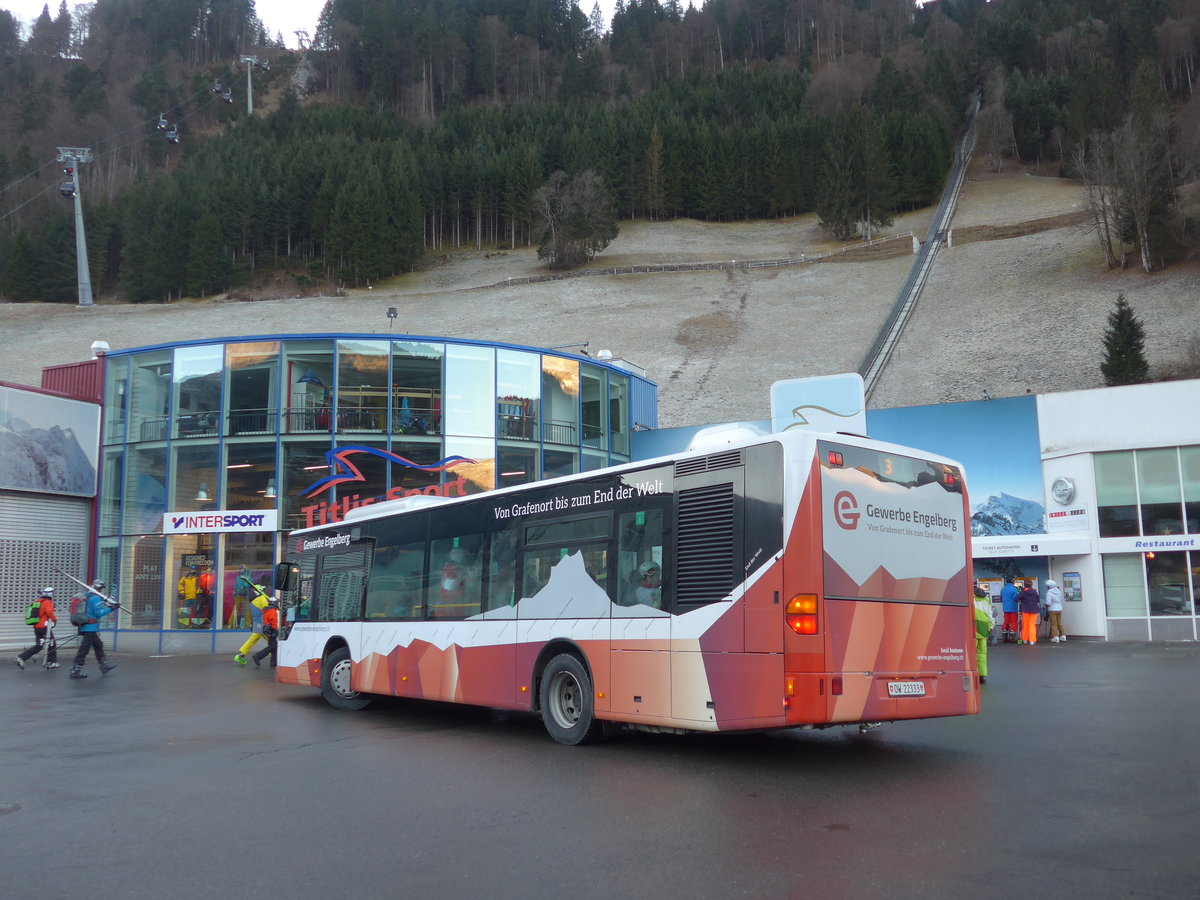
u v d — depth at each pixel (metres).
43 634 21.88
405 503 14.39
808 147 148.50
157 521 29.72
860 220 128.62
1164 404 27.45
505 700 11.76
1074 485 28.64
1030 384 56.84
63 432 29.61
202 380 30.14
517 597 11.86
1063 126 144.00
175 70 196.00
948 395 57.03
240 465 29.61
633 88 194.75
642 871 5.64
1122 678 15.99
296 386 29.92
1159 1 158.88
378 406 30.11
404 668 13.59
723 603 9.25
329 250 125.94
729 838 6.34
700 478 9.72
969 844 6.04
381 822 7.07
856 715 8.77
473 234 148.12
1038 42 175.00
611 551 10.62
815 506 8.88
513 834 6.61
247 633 28.06
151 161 164.25
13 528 28.19
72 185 102.81
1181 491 27.03
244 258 134.50
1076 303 75.25
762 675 8.80
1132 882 5.21
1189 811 6.71
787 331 79.19
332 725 12.85
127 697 16.20
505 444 31.27
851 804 7.29
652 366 69.75
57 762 9.89
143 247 122.06
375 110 177.75
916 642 9.38
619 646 10.29
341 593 15.32
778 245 129.62
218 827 7.04
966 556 10.07
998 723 11.41
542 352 32.53
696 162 149.12
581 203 123.44
